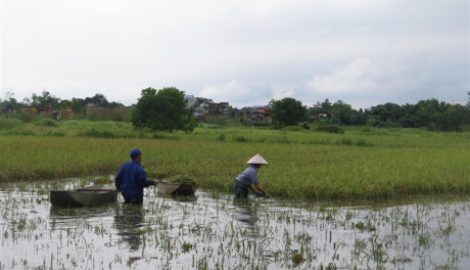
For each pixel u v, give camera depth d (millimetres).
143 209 11180
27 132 41500
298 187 13391
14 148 22781
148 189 14484
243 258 7520
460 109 109375
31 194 13000
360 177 14688
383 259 7633
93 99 139750
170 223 9805
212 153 23750
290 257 7633
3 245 7930
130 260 7270
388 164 18688
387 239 8898
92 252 7641
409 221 10484
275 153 25188
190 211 11102
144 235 8773
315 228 9656
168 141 33625
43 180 15922
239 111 140625
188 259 7383
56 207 11203
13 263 7000
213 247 8094
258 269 7004
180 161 20859
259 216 10695
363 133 67188
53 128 47344
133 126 48531
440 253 8031
